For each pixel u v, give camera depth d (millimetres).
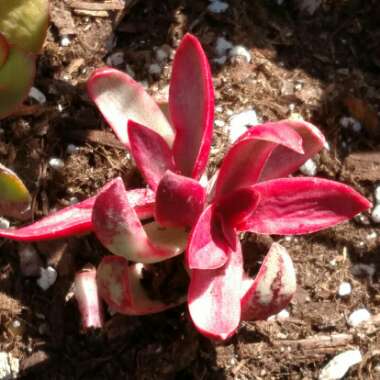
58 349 239
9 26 231
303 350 242
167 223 208
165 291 232
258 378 238
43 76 270
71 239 249
